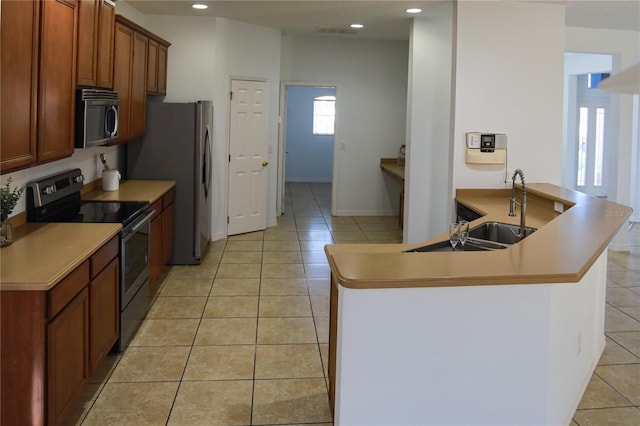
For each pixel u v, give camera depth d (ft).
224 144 21.31
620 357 11.69
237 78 21.56
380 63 27.07
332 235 23.49
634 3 15.74
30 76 8.84
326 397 9.71
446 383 7.04
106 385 10.01
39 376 7.35
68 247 8.89
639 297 15.84
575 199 13.56
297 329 12.88
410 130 19.38
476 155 15.85
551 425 7.70
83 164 14.56
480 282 6.83
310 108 40.96
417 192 19.51
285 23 21.43
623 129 21.63
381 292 6.78
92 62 11.85
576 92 31.63
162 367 10.77
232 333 12.56
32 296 7.25
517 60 15.83
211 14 19.51
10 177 10.19
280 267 18.24
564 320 8.11
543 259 7.72
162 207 15.76
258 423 8.86
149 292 14.16
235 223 22.59
